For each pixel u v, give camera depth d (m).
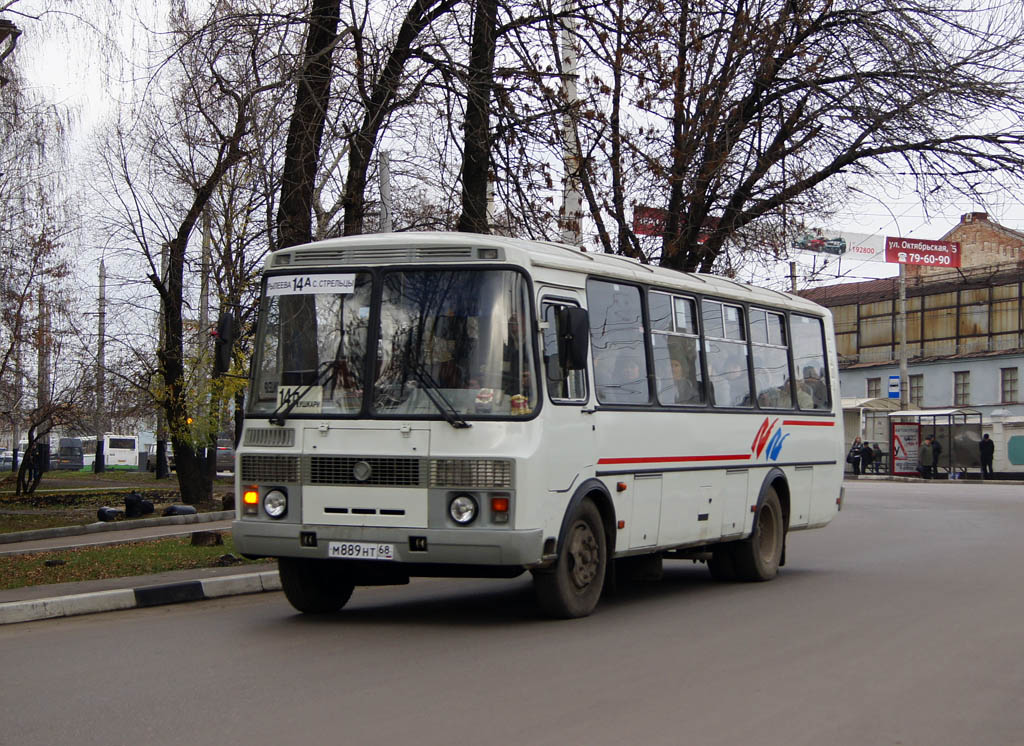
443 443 9.62
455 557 9.49
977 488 39.97
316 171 16.08
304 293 10.33
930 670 8.17
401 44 16.55
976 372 58.22
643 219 18.19
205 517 25.03
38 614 11.12
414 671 8.02
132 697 7.25
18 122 21.64
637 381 11.62
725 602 11.95
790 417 14.95
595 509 10.75
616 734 6.29
